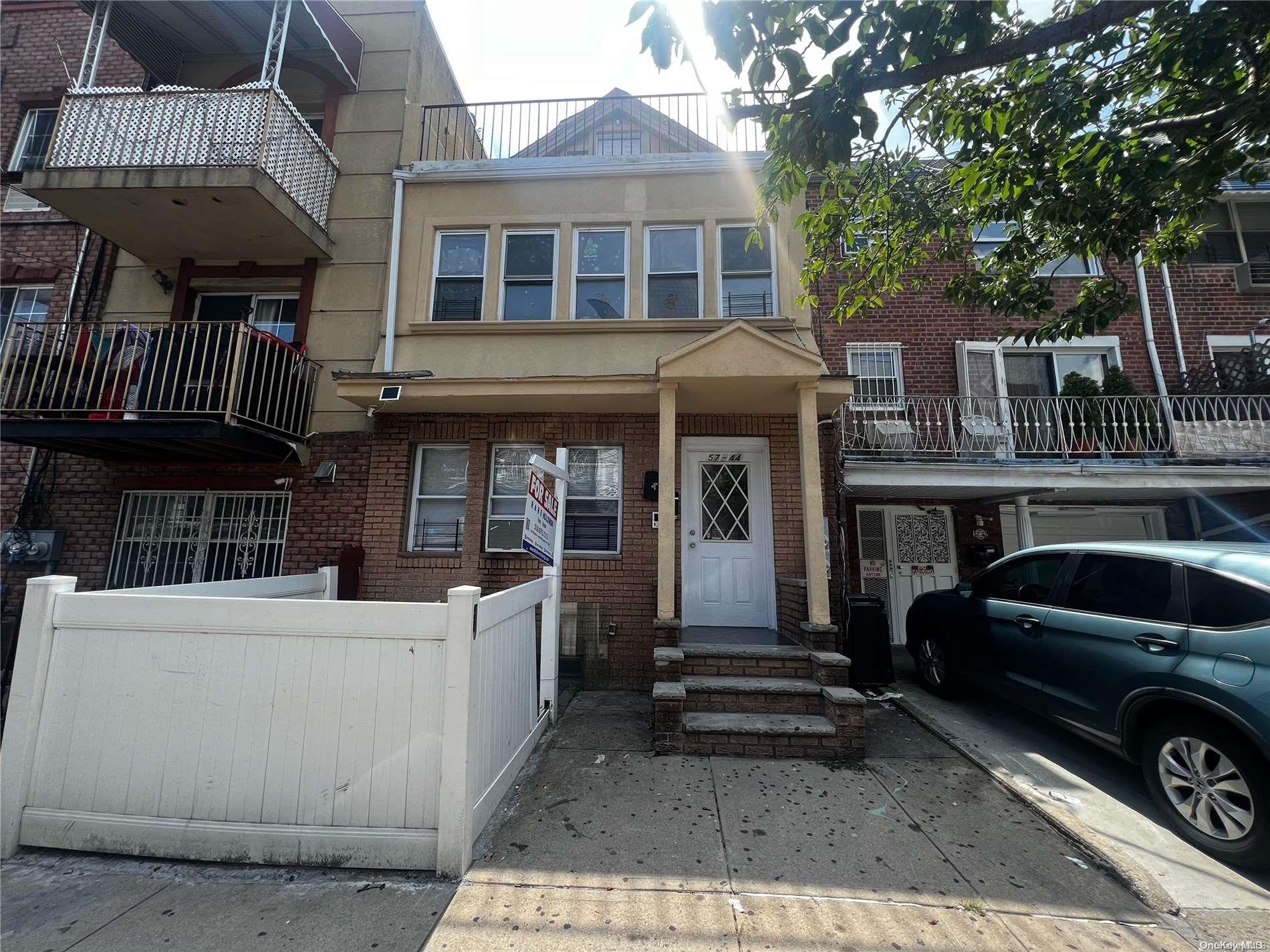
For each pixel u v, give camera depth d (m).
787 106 3.93
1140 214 4.18
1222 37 3.46
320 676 3.04
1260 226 8.85
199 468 6.68
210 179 5.82
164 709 3.08
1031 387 8.60
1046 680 4.23
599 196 6.82
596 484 6.63
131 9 6.83
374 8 7.74
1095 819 3.36
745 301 6.61
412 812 2.92
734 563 6.39
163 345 6.27
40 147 8.05
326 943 2.36
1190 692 3.16
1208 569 3.36
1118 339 8.49
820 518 5.21
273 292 7.18
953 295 5.70
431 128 7.99
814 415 5.38
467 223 6.88
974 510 8.60
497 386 5.98
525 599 4.20
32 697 3.11
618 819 3.37
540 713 4.73
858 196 5.55
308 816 2.96
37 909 2.56
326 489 6.61
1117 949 2.37
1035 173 4.28
